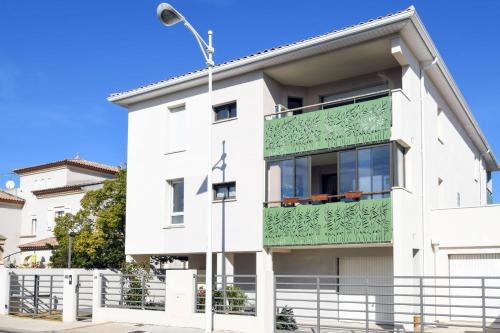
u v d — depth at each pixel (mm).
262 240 19938
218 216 21250
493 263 18688
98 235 27141
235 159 21078
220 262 20906
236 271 22453
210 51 17250
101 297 20328
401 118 17812
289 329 17109
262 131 20562
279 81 21672
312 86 22078
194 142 22422
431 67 20094
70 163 42906
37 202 42906
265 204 20188
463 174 26578
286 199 19547
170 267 29531
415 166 18875
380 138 17984
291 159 19828
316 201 19500
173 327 18000
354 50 18906
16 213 43844
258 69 20797
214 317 17172
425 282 18688
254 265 22016
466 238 19047
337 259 20250
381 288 19047
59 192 41031
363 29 17781
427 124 20406
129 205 24188
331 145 19000
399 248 17078
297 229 19141
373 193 17844
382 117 18062
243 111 21109
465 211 19188
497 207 18609
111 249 27562
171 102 23375
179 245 22297
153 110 23969
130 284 20359
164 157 23297
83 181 43312
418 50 19109
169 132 23578
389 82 20297
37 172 44719
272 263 20281
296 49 19188
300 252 20984
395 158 17703
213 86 22062
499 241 18422
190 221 22094
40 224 42188
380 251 19219
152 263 27578
